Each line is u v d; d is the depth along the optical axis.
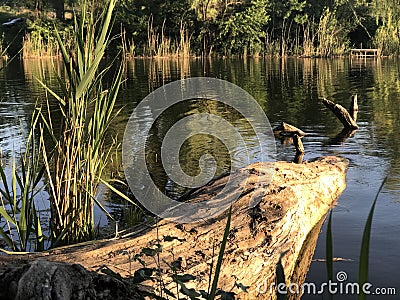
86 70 3.86
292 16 35.28
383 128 9.70
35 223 4.10
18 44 30.50
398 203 5.43
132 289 2.85
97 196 5.82
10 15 35.22
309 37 34.91
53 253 3.66
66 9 35.81
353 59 30.77
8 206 5.48
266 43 34.53
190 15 34.12
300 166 6.00
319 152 7.82
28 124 10.41
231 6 35.31
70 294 2.37
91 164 4.09
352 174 6.46
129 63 28.12
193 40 34.47
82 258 3.57
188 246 3.85
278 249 4.02
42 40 31.56
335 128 9.81
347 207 5.35
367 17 34.59
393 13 33.25
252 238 4.03
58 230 4.07
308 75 20.83
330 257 1.31
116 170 6.84
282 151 7.91
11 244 3.83
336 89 16.05
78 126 3.98
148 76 20.75
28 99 14.26
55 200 4.02
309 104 12.99
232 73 22.00
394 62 27.80
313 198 5.20
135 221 5.06
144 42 34.00
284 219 4.34
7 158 7.56
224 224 4.21
